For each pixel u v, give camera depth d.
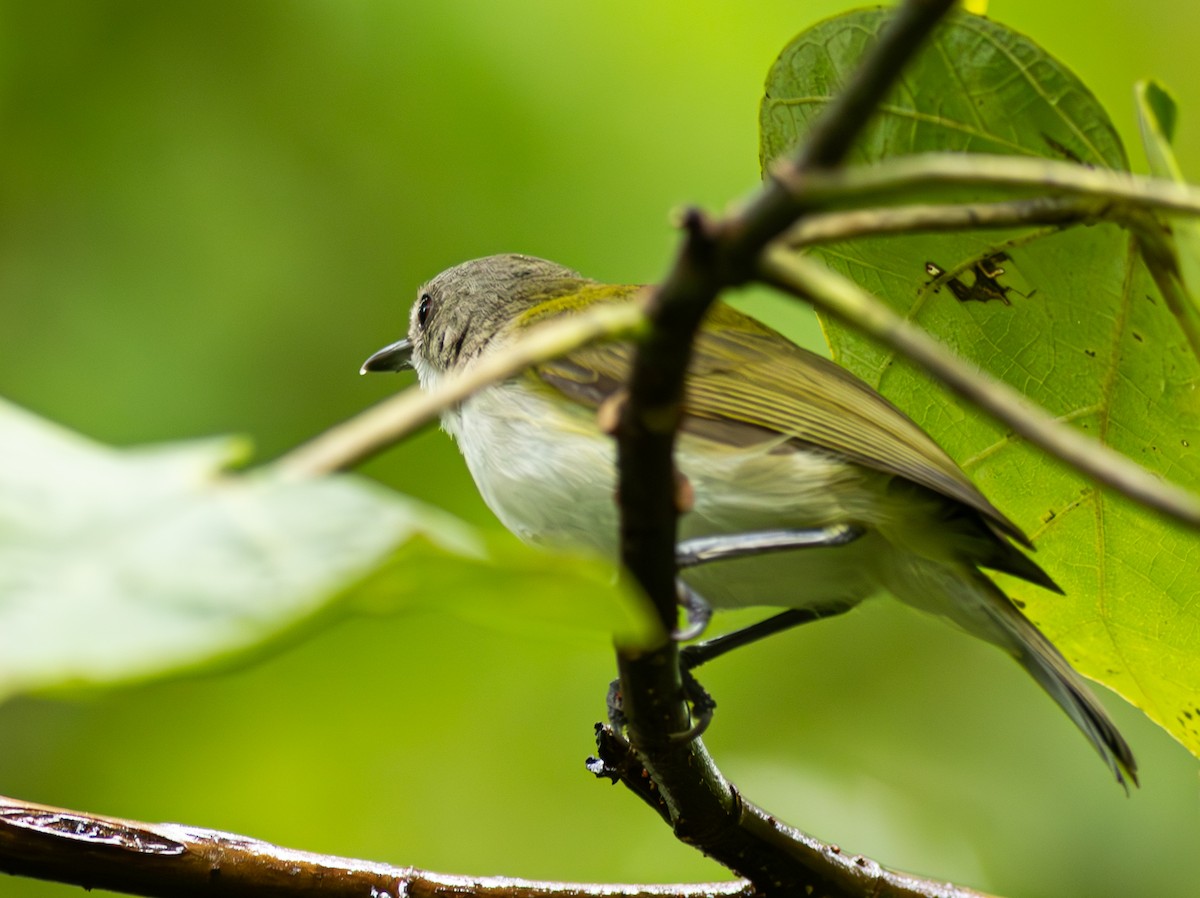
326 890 5.71
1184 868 10.49
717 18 10.65
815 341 10.50
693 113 10.76
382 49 10.82
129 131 10.74
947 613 7.42
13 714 9.84
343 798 9.95
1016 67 5.14
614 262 10.70
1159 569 6.54
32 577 2.23
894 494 7.18
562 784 10.36
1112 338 5.87
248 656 2.11
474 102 10.73
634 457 3.81
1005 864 10.73
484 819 10.12
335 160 10.89
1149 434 6.13
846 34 5.29
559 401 7.81
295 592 2.25
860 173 3.05
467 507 10.19
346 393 10.66
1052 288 5.82
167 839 5.52
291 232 10.77
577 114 10.71
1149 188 3.19
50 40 10.69
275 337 10.60
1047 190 3.22
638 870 10.27
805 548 7.08
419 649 9.73
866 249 5.96
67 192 10.63
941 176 3.05
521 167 10.77
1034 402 6.29
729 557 7.05
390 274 10.84
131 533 2.38
